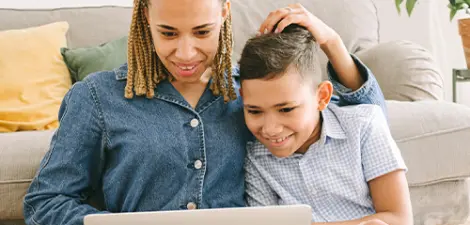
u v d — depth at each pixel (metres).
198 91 1.00
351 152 0.98
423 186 1.33
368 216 0.93
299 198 1.02
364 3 2.07
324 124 0.99
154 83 0.97
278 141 0.94
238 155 1.01
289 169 1.02
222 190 0.99
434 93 1.58
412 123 1.28
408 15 2.30
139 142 0.93
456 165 1.30
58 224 0.90
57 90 1.75
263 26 1.01
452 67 2.61
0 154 1.25
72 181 0.95
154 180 0.95
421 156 1.28
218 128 0.99
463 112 1.32
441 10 2.58
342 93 1.09
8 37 1.75
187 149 0.95
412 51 1.69
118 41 1.88
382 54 1.73
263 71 0.89
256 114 0.94
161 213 0.70
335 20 2.00
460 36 2.38
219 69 0.99
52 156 0.96
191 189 0.95
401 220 0.93
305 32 0.98
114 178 0.95
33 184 0.97
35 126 1.61
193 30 0.88
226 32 0.98
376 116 1.01
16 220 1.30
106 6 2.04
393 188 0.96
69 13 1.99
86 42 1.94
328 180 0.99
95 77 0.98
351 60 1.10
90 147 0.96
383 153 0.97
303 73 0.92
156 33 0.89
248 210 0.70
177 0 0.84
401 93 1.58
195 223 0.70
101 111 0.95
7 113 1.59
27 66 1.72
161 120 0.95
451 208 1.37
